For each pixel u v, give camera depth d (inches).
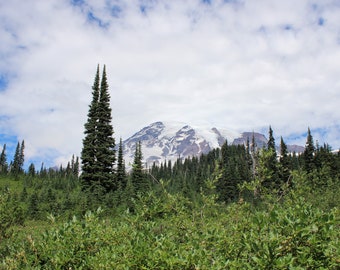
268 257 137.3
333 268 143.2
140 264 160.2
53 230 200.1
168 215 266.5
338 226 167.8
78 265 181.6
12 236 266.4
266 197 270.2
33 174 3961.6
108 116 1395.2
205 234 192.9
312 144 2415.1
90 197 885.2
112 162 1347.2
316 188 484.1
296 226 143.7
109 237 199.5
